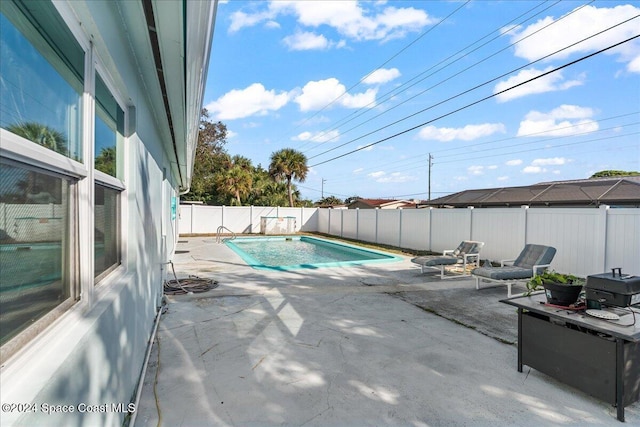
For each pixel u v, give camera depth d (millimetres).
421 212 12273
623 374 2434
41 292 1264
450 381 2963
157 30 2129
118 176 2488
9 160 1034
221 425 2314
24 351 1133
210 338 3824
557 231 7875
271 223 19891
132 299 2584
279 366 3188
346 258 12602
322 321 4480
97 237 1960
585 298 3010
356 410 2516
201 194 27469
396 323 4465
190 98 3545
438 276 7699
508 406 2602
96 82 1896
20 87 1077
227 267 8531
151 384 2830
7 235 1042
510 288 5930
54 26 1310
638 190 12078
